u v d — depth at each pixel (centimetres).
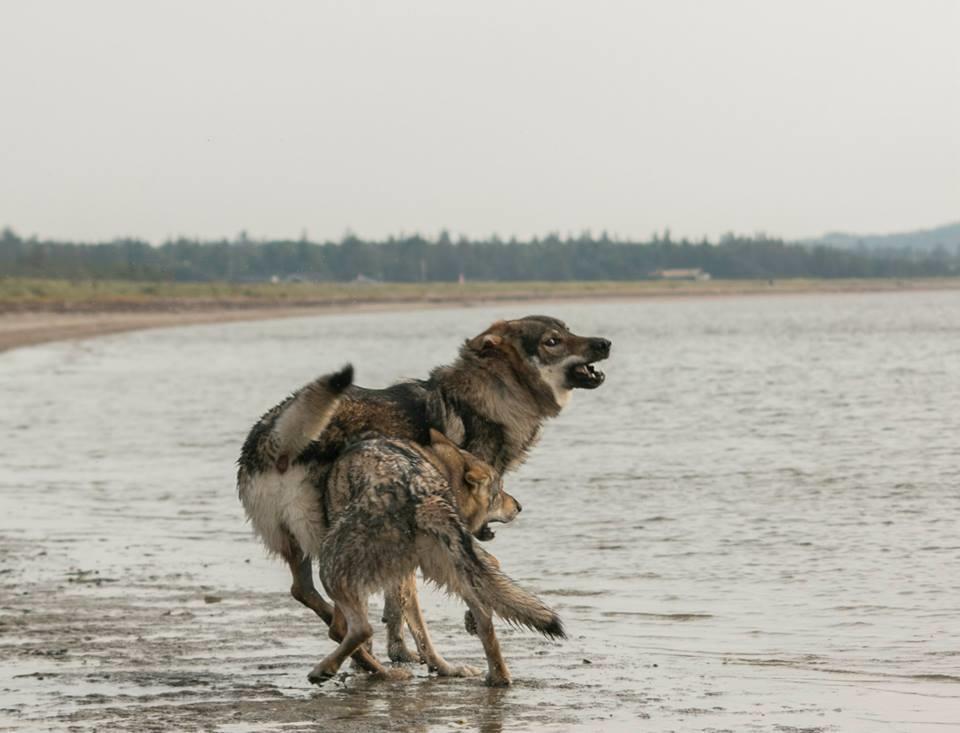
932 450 2184
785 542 1391
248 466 944
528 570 1264
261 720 775
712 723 764
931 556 1302
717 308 14900
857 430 2538
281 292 15262
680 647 973
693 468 2005
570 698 830
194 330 8569
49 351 5944
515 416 1052
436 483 873
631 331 8444
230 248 18525
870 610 1081
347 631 873
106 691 836
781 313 12475
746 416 2872
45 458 2197
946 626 1022
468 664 941
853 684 858
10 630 999
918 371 4303
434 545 856
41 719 766
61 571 1241
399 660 959
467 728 757
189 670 895
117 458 2191
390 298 16050
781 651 953
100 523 1538
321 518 919
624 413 2983
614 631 1026
